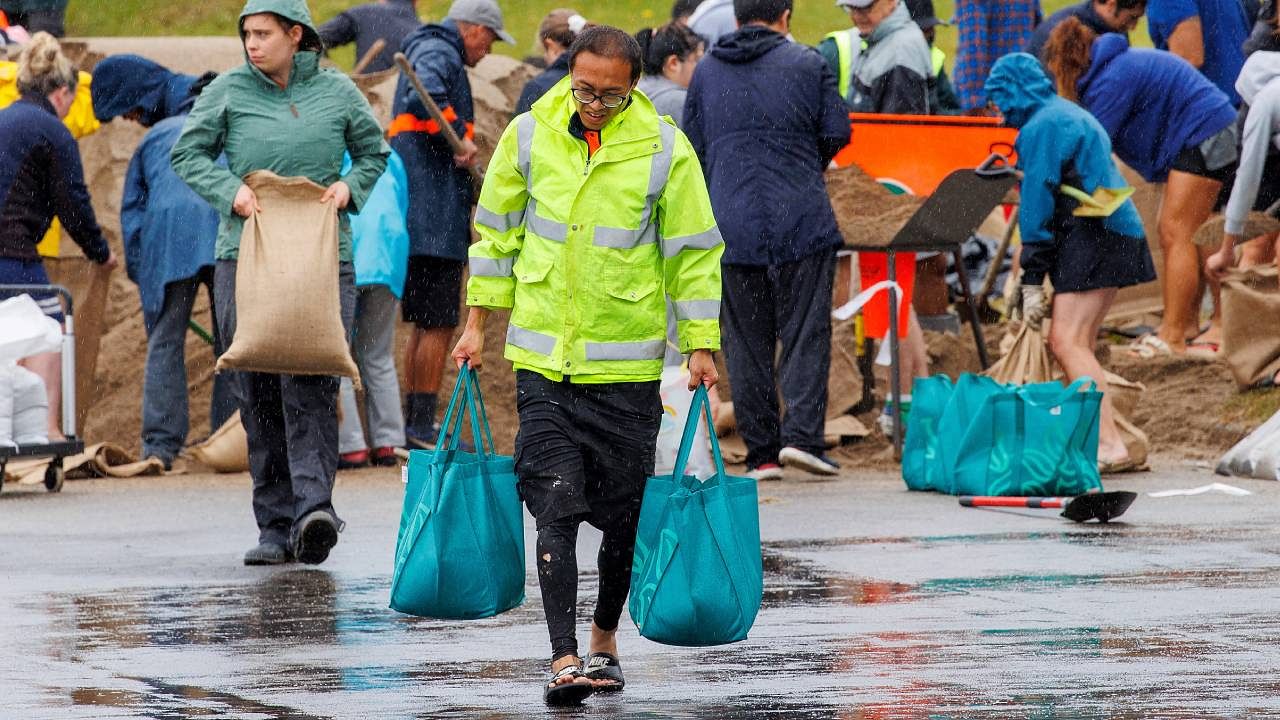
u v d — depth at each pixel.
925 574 26.78
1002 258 46.78
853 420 44.97
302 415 28.20
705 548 18.72
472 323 19.89
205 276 42.81
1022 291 40.91
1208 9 50.31
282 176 28.80
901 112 45.84
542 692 19.17
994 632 22.11
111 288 49.81
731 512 19.00
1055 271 40.38
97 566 28.69
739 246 39.12
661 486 18.88
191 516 35.38
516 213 19.69
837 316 40.53
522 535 20.00
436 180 43.75
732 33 39.81
